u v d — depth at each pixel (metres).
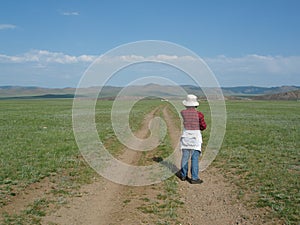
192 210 9.73
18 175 12.55
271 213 9.02
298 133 26.20
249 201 10.07
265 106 84.44
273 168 13.65
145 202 10.26
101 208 9.77
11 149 17.67
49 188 11.46
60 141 21.02
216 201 10.41
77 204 10.04
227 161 15.54
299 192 10.45
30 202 10.05
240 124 34.44
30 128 28.73
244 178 12.46
